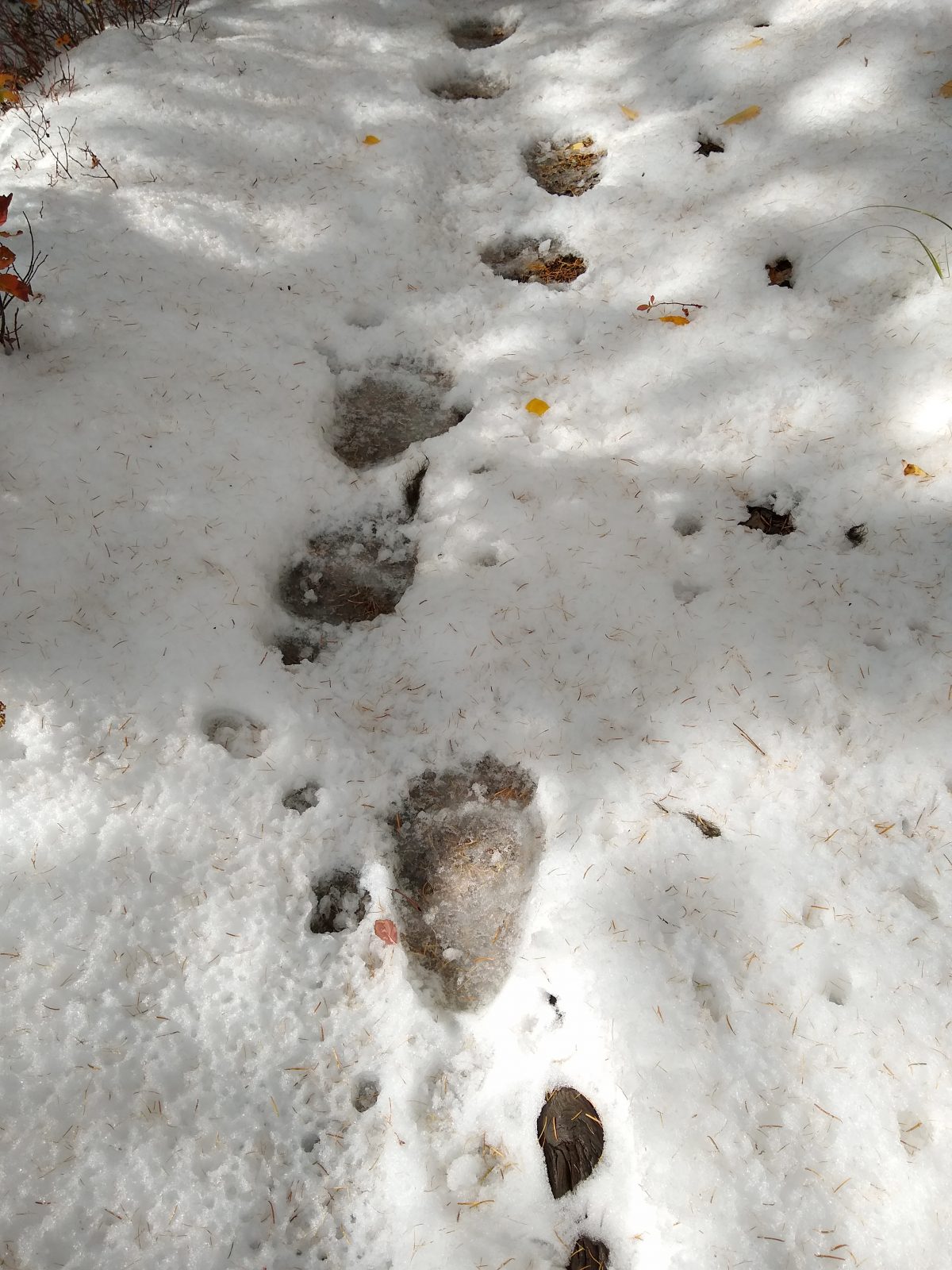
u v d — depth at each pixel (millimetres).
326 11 2082
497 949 983
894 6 1724
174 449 1290
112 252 1519
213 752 1053
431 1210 832
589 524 1234
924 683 1048
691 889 951
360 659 1163
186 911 961
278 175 1719
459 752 1088
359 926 980
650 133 1746
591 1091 875
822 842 966
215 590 1172
